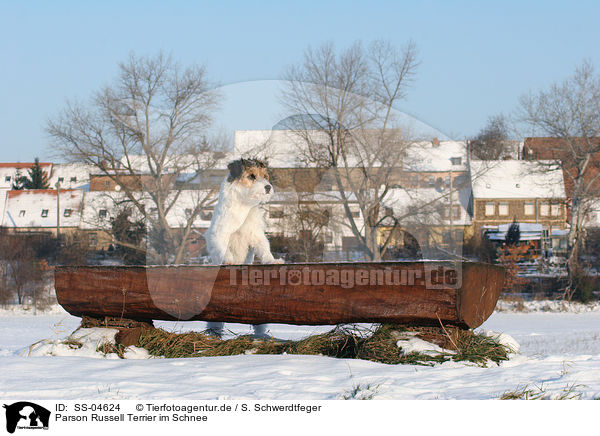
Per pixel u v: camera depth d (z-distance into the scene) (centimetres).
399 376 363
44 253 2820
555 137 2477
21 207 4275
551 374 377
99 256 2538
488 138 4034
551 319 1466
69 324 1249
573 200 2402
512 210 3844
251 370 380
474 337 442
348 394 319
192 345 462
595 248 2488
